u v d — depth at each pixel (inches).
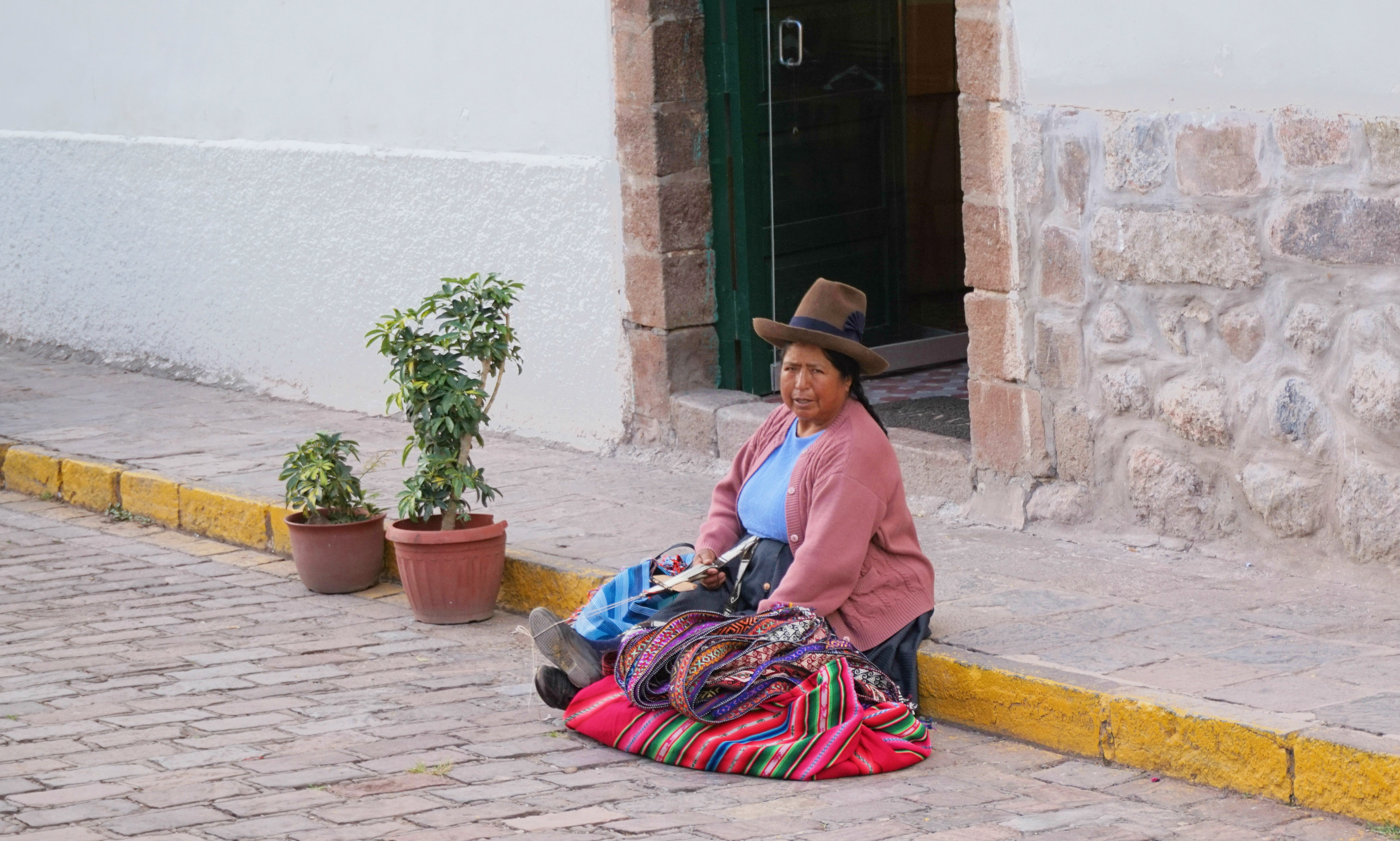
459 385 246.7
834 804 177.5
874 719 191.8
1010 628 215.8
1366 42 217.8
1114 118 245.9
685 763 190.7
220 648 241.8
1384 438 221.9
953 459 278.5
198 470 330.6
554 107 339.9
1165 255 242.2
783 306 334.6
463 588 250.5
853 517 201.8
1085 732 190.4
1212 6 233.3
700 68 323.3
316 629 251.3
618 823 172.1
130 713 211.6
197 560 297.0
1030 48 255.4
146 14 433.1
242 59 408.5
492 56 350.3
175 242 431.8
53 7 461.7
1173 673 195.0
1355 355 223.3
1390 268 218.2
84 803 179.2
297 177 395.2
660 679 197.8
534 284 348.2
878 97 346.6
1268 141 229.5
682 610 205.5
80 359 466.0
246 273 412.8
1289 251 228.7
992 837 165.8
